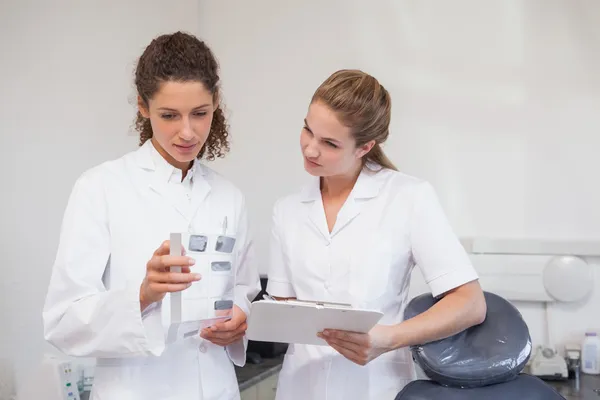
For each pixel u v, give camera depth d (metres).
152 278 1.36
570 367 2.87
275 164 3.41
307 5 3.35
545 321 3.04
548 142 3.05
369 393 1.67
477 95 3.12
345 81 1.60
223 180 1.82
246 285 1.88
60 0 2.43
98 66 2.61
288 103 3.39
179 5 3.27
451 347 1.53
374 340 1.45
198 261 1.48
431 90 3.17
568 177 3.03
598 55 3.00
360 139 1.62
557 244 2.98
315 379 1.70
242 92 3.45
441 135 3.16
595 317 2.99
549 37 3.04
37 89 2.32
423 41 3.18
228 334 1.64
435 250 1.64
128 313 1.42
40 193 2.32
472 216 3.12
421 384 1.51
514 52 3.08
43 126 2.34
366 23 3.26
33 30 2.31
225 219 1.62
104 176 1.62
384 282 1.68
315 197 1.78
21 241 2.25
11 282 2.20
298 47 3.37
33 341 2.29
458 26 3.14
